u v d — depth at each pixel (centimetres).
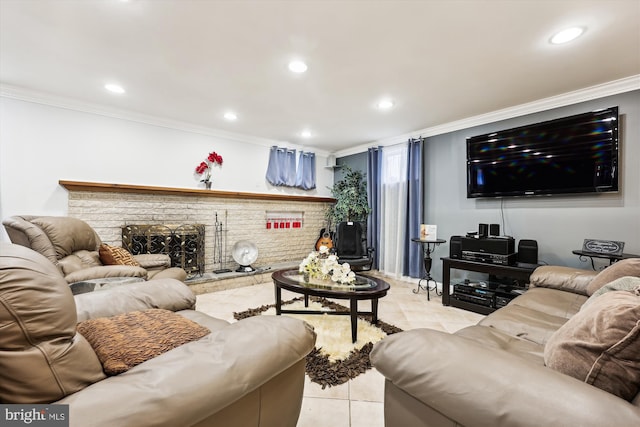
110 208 339
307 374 182
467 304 307
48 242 221
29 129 300
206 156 419
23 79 268
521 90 281
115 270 214
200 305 316
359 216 502
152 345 99
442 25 186
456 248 333
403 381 84
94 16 180
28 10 174
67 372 65
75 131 324
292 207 504
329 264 267
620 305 83
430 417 81
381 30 192
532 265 287
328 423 143
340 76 256
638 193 253
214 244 418
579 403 59
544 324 156
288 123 388
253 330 95
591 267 275
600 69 239
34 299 62
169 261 304
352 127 402
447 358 79
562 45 206
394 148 457
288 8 172
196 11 175
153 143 375
